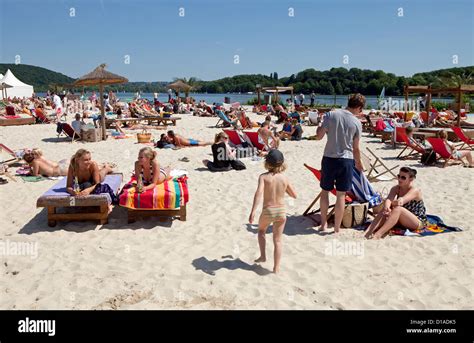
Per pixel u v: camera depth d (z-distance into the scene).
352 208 5.61
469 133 14.06
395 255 4.79
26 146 13.34
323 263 4.59
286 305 3.79
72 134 14.59
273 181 4.31
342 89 68.88
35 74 123.62
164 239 5.35
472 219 6.02
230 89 89.62
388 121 16.31
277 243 4.35
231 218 6.16
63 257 4.79
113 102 33.03
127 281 4.22
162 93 107.31
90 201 5.69
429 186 8.05
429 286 4.12
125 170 9.60
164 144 12.80
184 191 5.96
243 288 4.07
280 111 22.09
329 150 5.28
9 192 7.52
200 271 4.43
